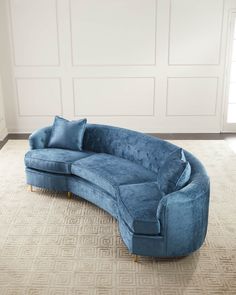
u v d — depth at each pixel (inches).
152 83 227.0
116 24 216.7
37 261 107.9
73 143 154.9
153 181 125.2
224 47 219.9
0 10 213.6
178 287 97.0
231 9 213.9
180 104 230.7
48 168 144.9
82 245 115.6
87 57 222.5
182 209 100.3
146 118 233.6
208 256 109.9
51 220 130.5
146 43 219.8
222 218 131.3
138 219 101.7
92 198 135.9
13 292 95.4
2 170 175.3
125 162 140.9
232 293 94.9
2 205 141.5
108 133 152.3
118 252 112.0
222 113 233.1
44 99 230.2
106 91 228.8
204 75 225.1
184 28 216.8
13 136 228.5
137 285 97.9
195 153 197.2
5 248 114.2
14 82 226.5
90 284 98.4
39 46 220.2
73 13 214.7
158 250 103.2
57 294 94.7
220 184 158.6
